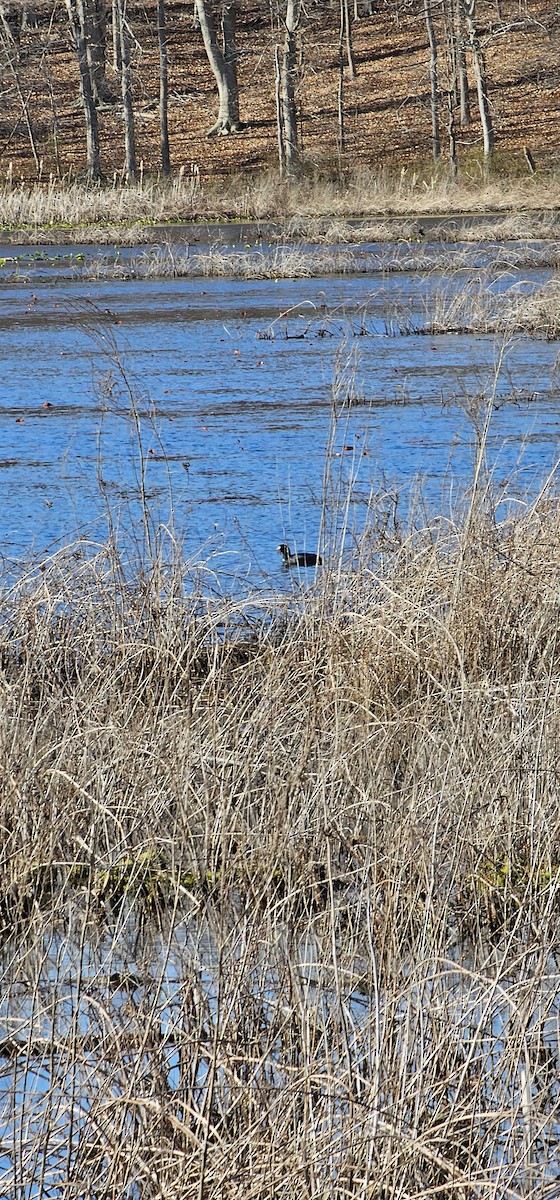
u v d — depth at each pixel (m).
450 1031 5.89
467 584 11.46
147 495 17.75
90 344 33.03
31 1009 6.48
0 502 17.61
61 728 9.66
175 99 90.19
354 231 54.97
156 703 10.29
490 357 29.17
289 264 47.00
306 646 10.62
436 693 9.88
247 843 8.31
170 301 41.31
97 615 11.45
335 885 8.08
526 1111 5.36
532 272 43.12
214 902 7.81
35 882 8.40
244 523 16.30
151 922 7.79
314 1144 5.14
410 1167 5.18
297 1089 5.45
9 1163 5.73
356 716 9.63
